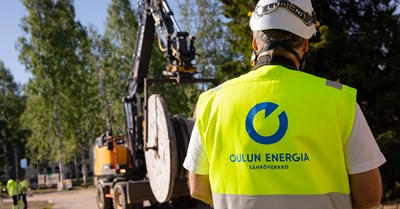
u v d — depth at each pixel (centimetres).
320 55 1375
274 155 182
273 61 201
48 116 3959
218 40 3309
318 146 179
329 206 179
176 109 3853
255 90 192
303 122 181
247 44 1579
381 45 1376
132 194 1302
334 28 1432
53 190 3853
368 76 1352
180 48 1083
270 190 180
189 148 218
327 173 179
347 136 181
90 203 2136
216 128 198
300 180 178
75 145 4047
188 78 1083
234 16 1667
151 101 1104
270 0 204
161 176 1071
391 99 1291
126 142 1570
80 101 3966
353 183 185
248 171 185
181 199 1426
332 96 183
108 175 1522
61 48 3822
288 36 202
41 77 3788
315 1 1428
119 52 4112
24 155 6394
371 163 181
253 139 185
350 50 1370
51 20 3838
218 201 195
